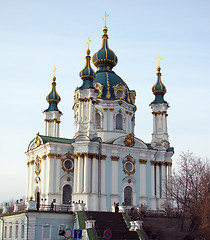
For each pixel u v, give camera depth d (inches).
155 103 3068.4
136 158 2842.0
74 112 3006.9
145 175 2844.5
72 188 2647.6
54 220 2126.0
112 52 3137.3
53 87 3211.1
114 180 2696.9
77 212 2128.4
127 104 2987.2
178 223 2261.3
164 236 2085.4
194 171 2361.0
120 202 2704.2
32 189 2819.9
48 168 2620.6
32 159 2881.4
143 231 2005.4
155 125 3043.8
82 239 1905.8
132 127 3073.3
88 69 2746.1
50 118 3159.5
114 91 2957.7
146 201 2802.7
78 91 2728.8
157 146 2965.1
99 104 2908.5
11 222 2340.1
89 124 2659.9
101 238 1878.7
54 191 2591.0
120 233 1953.7
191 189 2298.2
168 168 2947.8
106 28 3171.8
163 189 2854.3
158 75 3134.8
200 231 2054.6
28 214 2057.1
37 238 2057.1
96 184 2593.5
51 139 2765.7
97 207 2561.5
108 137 2854.3
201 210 2069.4
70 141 2630.4
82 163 2576.3
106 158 2706.7
